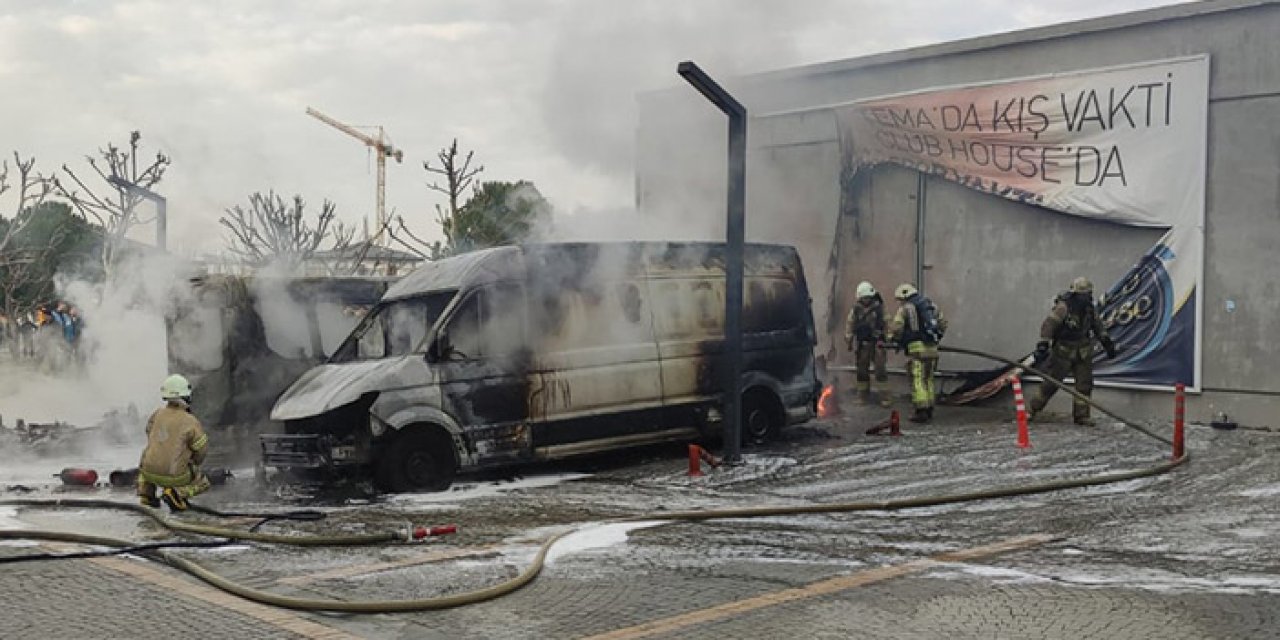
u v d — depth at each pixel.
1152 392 13.42
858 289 14.84
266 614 5.85
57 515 9.09
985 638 5.27
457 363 10.12
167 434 8.94
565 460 11.59
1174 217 13.14
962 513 8.49
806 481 9.98
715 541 7.62
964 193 15.12
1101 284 13.86
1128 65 13.44
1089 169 13.81
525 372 10.44
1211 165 12.89
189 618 5.79
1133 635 5.29
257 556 7.33
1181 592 6.08
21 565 7.03
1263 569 6.62
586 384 10.77
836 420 13.86
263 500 9.68
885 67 15.79
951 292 15.28
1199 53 12.92
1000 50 14.66
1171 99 13.12
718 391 11.55
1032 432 12.48
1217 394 12.89
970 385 14.89
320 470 10.44
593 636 5.42
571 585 6.44
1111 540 7.45
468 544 7.66
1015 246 14.65
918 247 15.55
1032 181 14.33
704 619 5.67
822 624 5.55
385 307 11.01
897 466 10.57
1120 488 9.32
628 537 7.79
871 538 7.68
